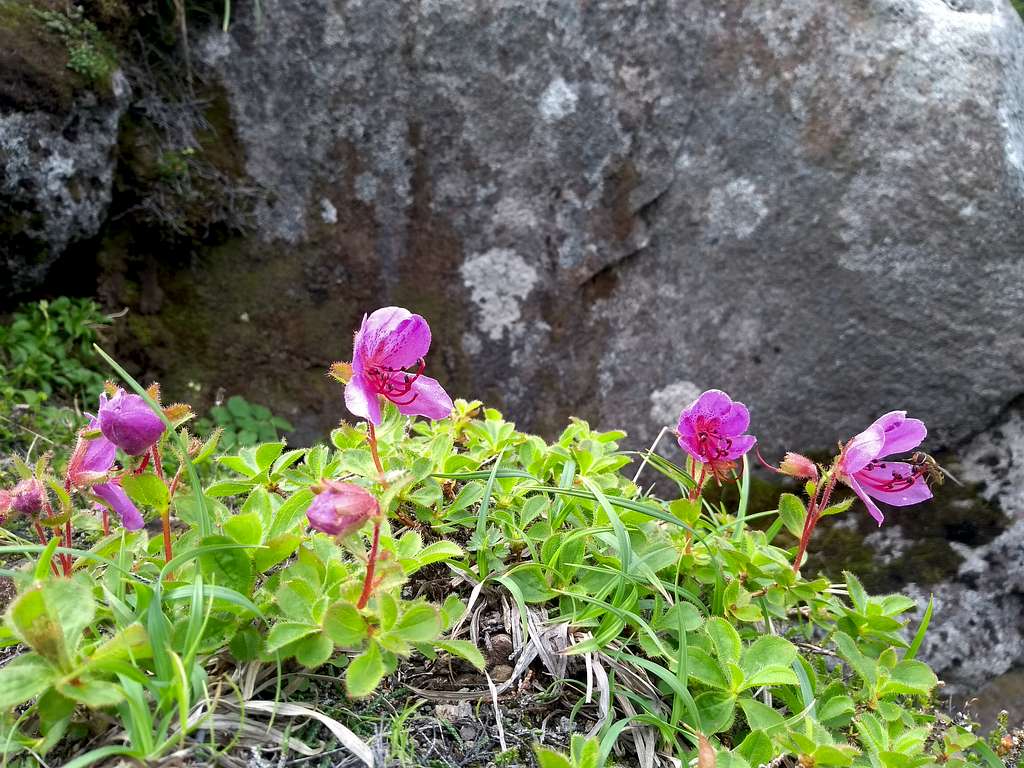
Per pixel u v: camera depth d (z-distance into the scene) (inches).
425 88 19.4
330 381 20.5
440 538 11.0
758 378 18.6
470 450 12.5
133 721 7.1
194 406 19.9
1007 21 18.1
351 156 19.8
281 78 19.4
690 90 18.7
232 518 8.3
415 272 20.3
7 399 17.1
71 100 16.8
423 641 7.8
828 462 18.3
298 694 8.3
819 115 17.8
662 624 9.4
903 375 17.8
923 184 17.0
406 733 8.0
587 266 19.8
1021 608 18.1
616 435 12.8
